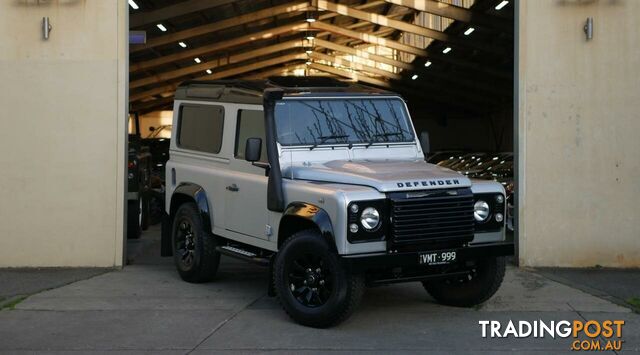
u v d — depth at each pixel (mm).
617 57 11000
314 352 7023
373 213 7551
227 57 41656
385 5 34188
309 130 8812
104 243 11336
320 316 7688
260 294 9586
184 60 38344
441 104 55062
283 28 37219
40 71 11227
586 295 9328
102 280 10445
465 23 29906
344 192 7531
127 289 9859
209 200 10000
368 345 7234
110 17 11211
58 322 8141
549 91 11062
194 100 10594
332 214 7562
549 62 11047
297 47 42844
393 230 7590
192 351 7070
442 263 7781
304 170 8398
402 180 7766
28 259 11312
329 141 8836
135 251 13445
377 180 7723
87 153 11258
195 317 8352
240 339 7465
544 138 11062
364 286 7676
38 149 11258
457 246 7977
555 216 11078
